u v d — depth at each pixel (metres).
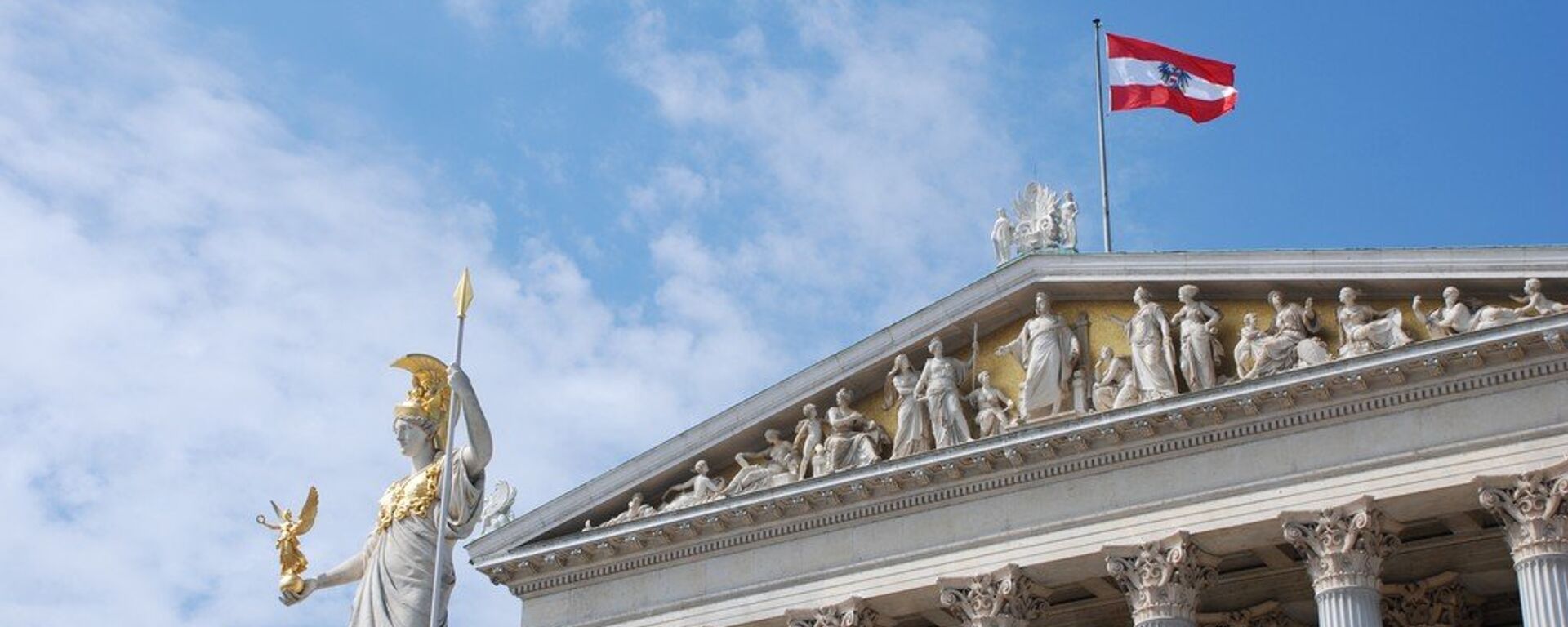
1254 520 44.81
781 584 50.66
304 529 21.36
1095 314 48.81
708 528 51.81
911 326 50.12
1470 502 43.44
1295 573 50.06
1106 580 48.66
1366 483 43.84
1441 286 44.28
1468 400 43.47
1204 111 53.75
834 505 50.31
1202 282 47.03
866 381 51.09
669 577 52.62
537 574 54.38
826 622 49.50
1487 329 42.75
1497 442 42.72
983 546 48.12
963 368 50.03
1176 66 53.84
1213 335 46.66
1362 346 44.47
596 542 53.12
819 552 50.50
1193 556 45.72
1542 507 41.91
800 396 51.31
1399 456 43.66
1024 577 47.59
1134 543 46.12
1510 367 42.97
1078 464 47.44
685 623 51.72
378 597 19.78
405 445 21.03
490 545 54.81
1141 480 46.72
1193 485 45.97
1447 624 48.94
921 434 49.50
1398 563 49.22
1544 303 42.88
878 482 49.41
